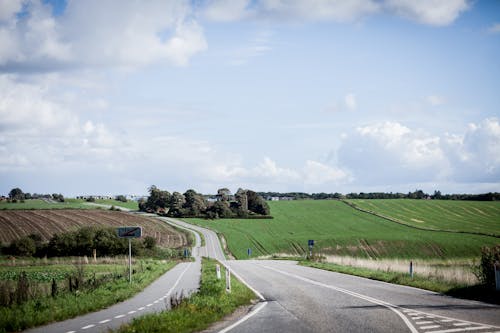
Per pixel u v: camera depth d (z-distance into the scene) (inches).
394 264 1509.6
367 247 4077.3
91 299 776.3
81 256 2915.8
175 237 4670.3
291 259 2694.4
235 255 3912.4
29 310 646.5
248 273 1413.6
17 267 2071.9
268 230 5324.8
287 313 619.5
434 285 877.2
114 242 2982.3
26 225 4165.8
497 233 4594.0
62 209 5428.2
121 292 900.6
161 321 528.4
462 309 605.9
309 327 512.4
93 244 2947.8
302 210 6638.8
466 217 5890.8
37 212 4990.2
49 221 4441.4
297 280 1139.9
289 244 4384.8
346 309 636.7
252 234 5039.4
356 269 1429.6
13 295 736.3
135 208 7544.3
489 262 796.0
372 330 483.5
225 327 526.0
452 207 6496.1
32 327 574.6
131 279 1174.3
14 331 550.0
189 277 1407.5
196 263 2549.2
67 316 646.5
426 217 5940.0
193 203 6565.0
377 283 1019.3
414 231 4911.4
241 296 764.6
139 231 1115.3
